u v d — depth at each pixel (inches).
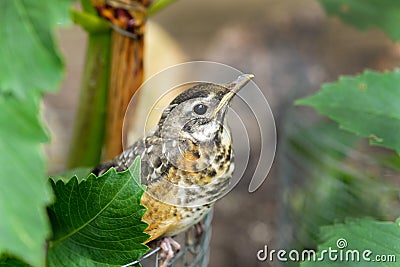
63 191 32.9
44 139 28.8
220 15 78.9
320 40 62.4
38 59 28.8
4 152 28.6
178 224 35.3
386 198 42.5
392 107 37.3
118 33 38.1
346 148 44.4
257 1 77.5
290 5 67.9
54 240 33.4
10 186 28.5
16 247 28.3
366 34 64.1
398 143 36.6
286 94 54.9
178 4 79.0
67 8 28.9
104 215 32.9
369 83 37.7
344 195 43.3
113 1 37.6
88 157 39.2
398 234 35.0
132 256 33.2
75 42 65.4
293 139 46.3
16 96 28.7
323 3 41.0
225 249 50.4
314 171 44.7
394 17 40.7
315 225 43.8
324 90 37.8
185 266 37.5
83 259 33.4
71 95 58.1
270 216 51.5
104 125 39.0
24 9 28.8
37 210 28.5
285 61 58.3
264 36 61.4
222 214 51.9
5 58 28.7
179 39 75.7
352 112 37.3
